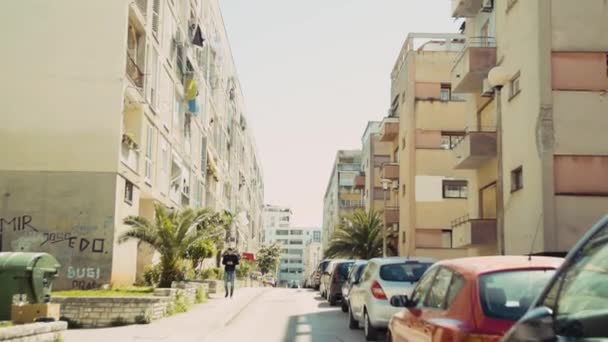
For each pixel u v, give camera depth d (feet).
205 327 53.42
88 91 78.23
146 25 89.81
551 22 70.95
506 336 11.70
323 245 409.08
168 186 106.93
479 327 20.18
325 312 74.54
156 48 96.53
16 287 41.27
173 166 115.03
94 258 75.51
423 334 23.13
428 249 138.62
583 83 70.28
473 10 98.43
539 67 70.44
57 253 75.46
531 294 21.29
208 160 154.20
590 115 69.82
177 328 52.47
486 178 92.48
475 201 96.89
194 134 132.87
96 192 76.54
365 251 165.58
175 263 76.43
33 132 77.30
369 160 207.62
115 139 77.56
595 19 70.74
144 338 46.24
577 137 69.56
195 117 132.87
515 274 22.18
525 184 73.15
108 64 78.79
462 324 20.68
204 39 143.02
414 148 141.79
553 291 11.66
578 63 70.38
